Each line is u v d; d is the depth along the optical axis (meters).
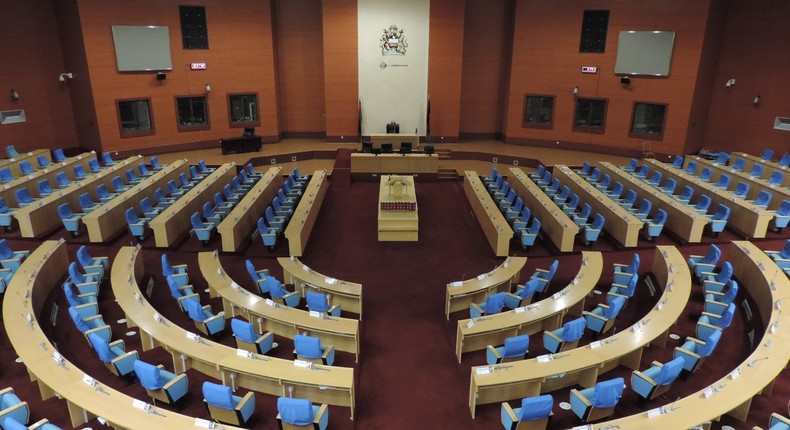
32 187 18.66
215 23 25.48
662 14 23.36
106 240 16.27
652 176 21.30
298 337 9.80
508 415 8.41
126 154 24.72
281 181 22.66
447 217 19.55
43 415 8.84
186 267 13.83
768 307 11.83
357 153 24.09
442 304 13.34
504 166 25.69
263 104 27.42
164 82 25.03
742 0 23.14
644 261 15.59
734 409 8.75
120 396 8.06
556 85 26.50
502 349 10.00
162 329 10.18
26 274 12.24
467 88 28.34
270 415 9.03
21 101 22.94
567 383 9.73
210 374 10.10
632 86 24.77
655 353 10.94
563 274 14.91
